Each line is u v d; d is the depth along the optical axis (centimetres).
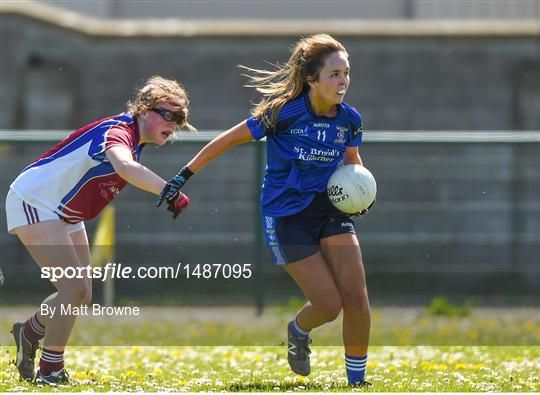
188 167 2173
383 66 5425
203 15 5681
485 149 4303
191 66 5422
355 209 2216
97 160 2166
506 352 3128
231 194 4369
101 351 3061
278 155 2220
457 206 4312
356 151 2314
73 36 5372
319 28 5419
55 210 2186
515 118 5444
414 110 5425
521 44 5441
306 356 2348
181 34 5409
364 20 5662
